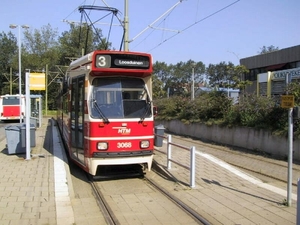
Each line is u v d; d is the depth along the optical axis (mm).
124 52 9453
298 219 4805
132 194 8250
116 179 9836
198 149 17234
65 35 69750
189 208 6945
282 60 37500
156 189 8680
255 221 6262
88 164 9289
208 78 114875
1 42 87625
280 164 12820
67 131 12789
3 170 9680
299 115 6996
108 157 9188
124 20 17922
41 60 68062
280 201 7496
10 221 5836
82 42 64062
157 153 12945
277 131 14922
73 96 11117
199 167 10625
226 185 8852
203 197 7809
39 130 24406
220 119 20828
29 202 6848
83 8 16094
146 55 9711
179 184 8891
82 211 6980
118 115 9375
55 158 11578
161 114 31391
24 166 10242
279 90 25875
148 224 6160
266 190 8453
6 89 80312
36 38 69312
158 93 50250
